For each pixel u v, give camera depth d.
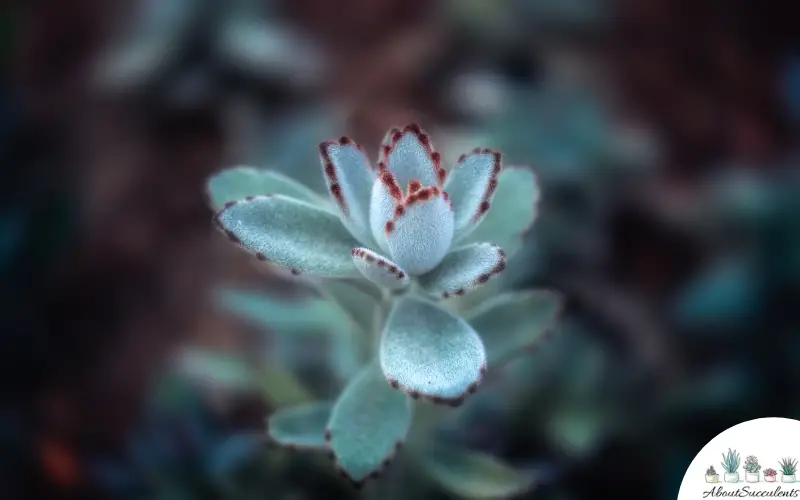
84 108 0.76
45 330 0.64
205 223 0.71
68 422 0.62
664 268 0.68
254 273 0.67
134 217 0.71
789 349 0.60
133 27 0.71
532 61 0.82
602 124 0.70
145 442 0.57
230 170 0.48
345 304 0.49
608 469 0.59
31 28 0.78
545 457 0.58
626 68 0.81
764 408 0.59
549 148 0.68
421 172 0.46
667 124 0.78
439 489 0.53
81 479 0.60
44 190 0.67
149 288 0.67
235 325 0.65
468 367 0.44
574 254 0.65
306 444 0.49
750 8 0.82
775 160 0.73
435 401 0.44
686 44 0.81
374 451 0.46
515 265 0.57
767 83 0.79
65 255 0.66
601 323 0.64
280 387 0.54
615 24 0.82
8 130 0.69
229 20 0.67
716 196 0.66
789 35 0.81
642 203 0.70
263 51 0.68
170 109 0.75
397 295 0.47
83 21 0.80
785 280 0.61
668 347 0.63
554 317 0.50
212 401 0.59
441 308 0.47
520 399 0.59
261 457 0.55
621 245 0.69
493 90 0.78
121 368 0.64
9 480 0.59
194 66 0.68
